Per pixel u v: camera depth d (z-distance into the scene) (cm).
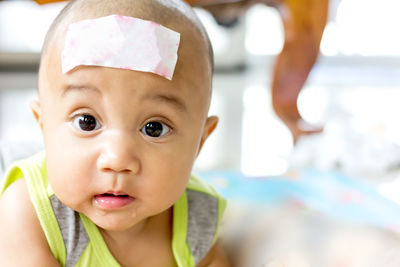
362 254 71
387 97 247
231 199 107
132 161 56
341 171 160
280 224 89
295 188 123
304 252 78
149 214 61
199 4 132
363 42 314
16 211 65
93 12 59
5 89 230
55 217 65
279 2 138
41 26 267
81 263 66
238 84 266
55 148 59
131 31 56
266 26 304
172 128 60
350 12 309
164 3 62
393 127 202
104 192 58
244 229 94
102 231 69
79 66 56
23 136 183
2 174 90
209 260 83
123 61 55
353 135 186
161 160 59
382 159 172
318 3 136
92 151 57
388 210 118
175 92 59
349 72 297
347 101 236
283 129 206
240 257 89
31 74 255
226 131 201
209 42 67
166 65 57
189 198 80
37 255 63
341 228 81
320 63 309
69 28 58
